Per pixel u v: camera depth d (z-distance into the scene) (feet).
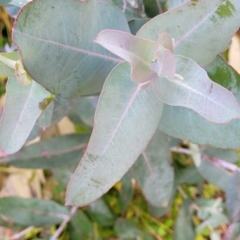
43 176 1.53
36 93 0.72
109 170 0.67
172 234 1.43
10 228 1.43
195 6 0.65
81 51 0.69
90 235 1.43
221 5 0.65
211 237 1.41
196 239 1.45
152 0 0.91
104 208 1.43
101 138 0.66
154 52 0.59
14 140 0.72
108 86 0.66
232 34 0.68
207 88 0.60
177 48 0.69
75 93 0.73
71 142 1.27
